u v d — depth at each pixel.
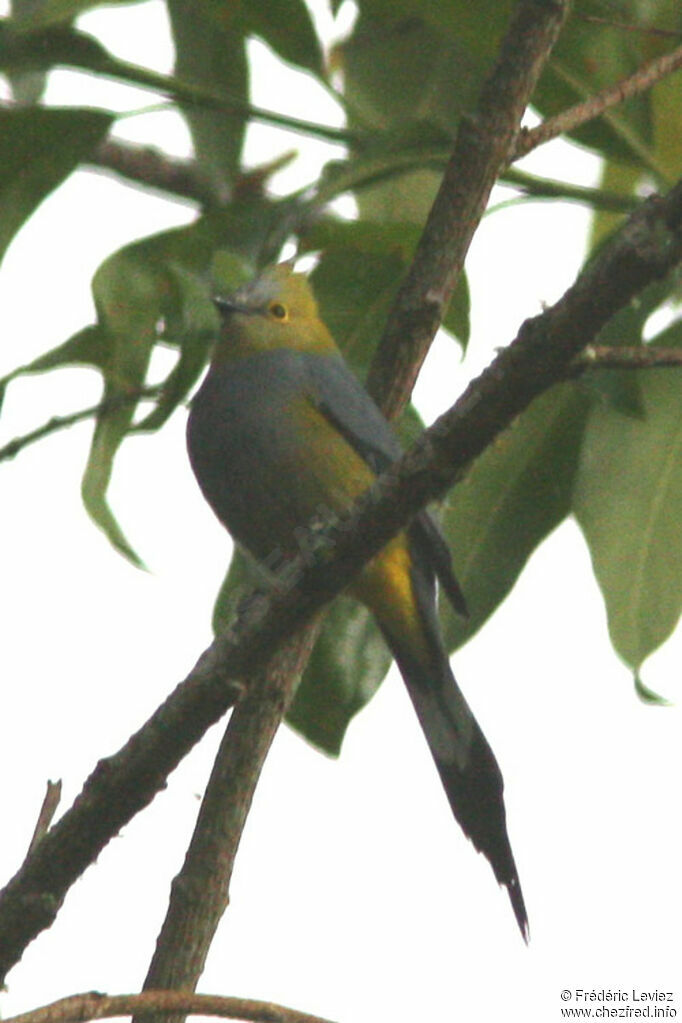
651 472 10.14
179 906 7.90
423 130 10.13
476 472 10.47
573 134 10.84
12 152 10.90
